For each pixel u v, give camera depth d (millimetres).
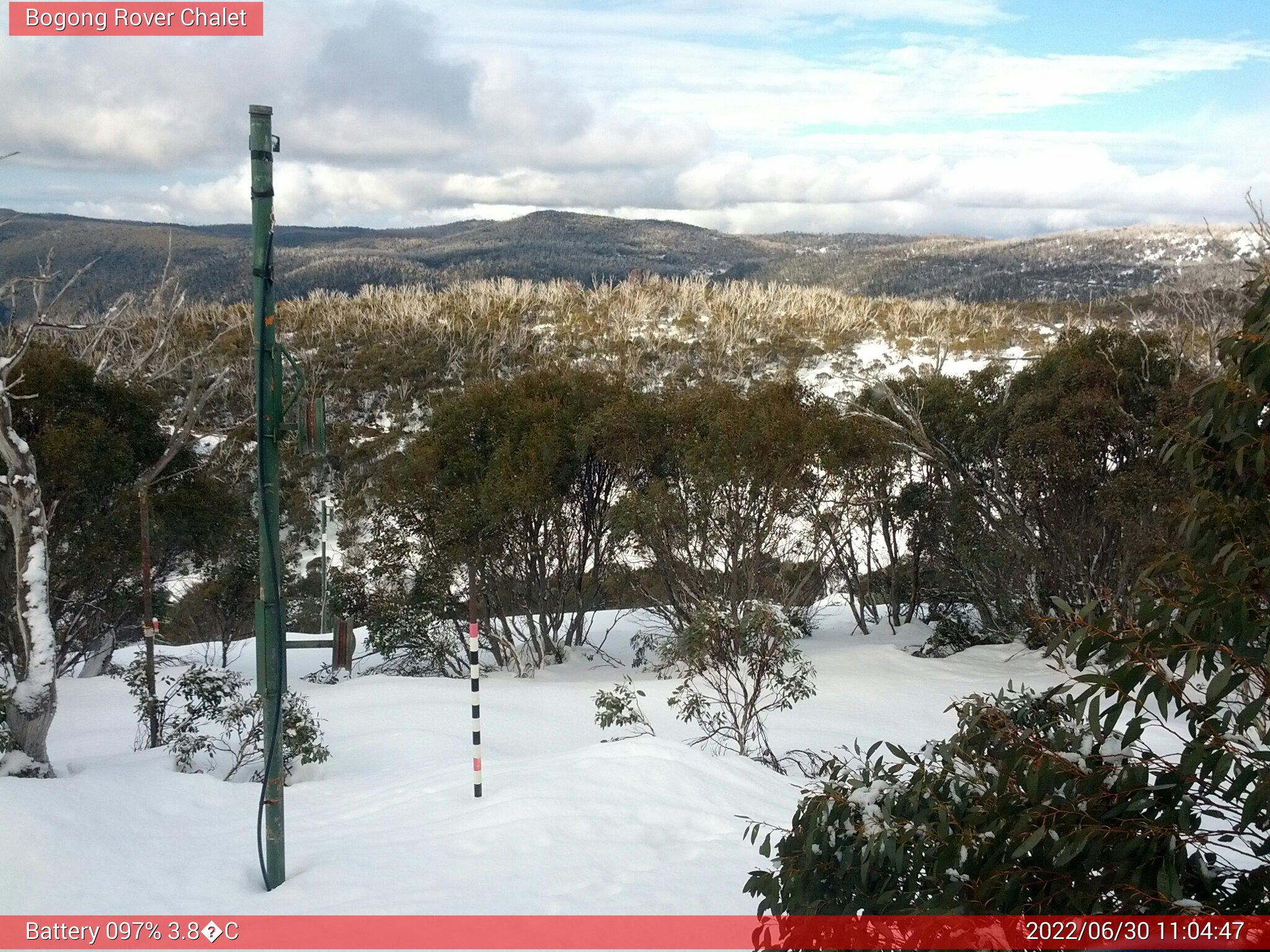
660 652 17469
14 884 5906
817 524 19938
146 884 6086
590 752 8336
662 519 18203
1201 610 3014
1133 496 16562
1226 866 3254
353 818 7457
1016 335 53156
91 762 10312
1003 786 3158
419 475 19781
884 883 3422
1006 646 19281
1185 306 21016
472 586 7590
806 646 20141
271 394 6246
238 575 20578
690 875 5789
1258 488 3434
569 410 20547
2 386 9711
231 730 10727
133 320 21719
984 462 20953
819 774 4281
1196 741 2881
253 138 6102
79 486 17625
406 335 53906
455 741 11656
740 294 72625
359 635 24484
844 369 49000
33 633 9469
